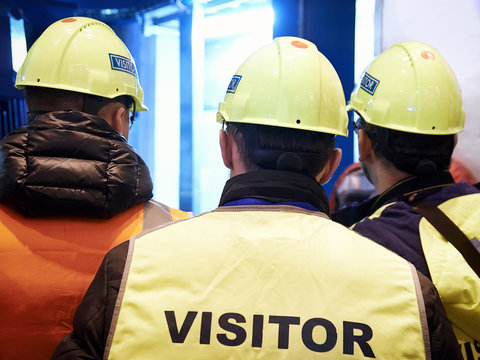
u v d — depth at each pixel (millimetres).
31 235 1060
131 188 1101
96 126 1109
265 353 689
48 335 1047
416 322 705
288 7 3076
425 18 2061
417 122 1248
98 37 1304
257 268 739
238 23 4031
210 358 688
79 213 1071
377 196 1336
